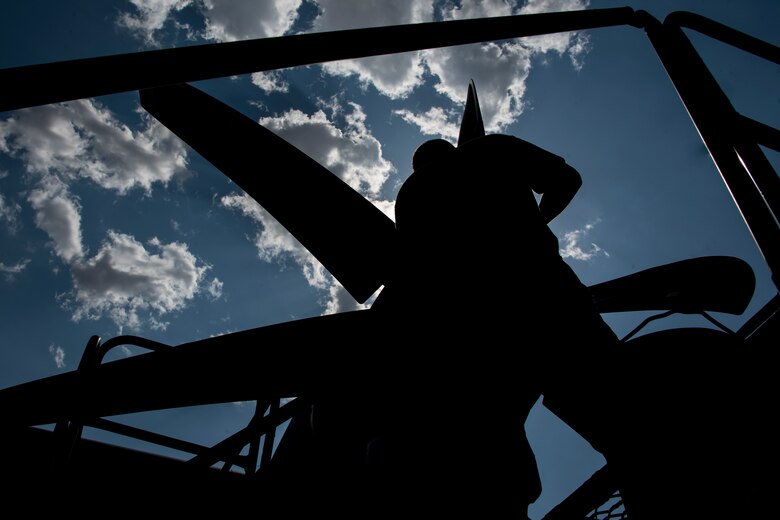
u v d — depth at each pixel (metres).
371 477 0.83
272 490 1.02
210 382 0.79
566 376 0.91
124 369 0.76
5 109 0.45
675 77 1.26
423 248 1.03
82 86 0.48
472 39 0.85
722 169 1.13
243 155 1.07
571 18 1.08
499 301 0.91
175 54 0.55
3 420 0.77
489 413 0.87
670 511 0.85
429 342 0.90
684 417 0.89
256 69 0.63
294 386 0.87
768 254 1.01
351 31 0.71
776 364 0.98
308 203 1.05
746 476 0.87
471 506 0.80
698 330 1.00
